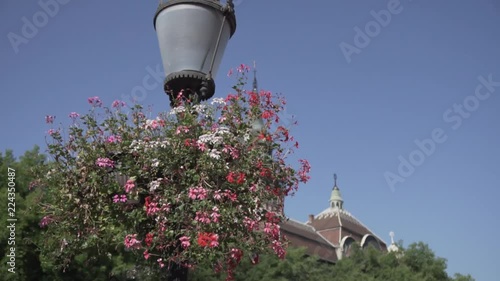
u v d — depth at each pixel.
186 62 5.60
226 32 5.95
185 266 4.80
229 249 4.89
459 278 42.53
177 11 5.70
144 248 4.82
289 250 35.81
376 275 40.28
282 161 5.56
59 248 5.46
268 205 5.37
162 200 4.80
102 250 5.19
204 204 4.70
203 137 4.99
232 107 5.58
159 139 5.15
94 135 5.35
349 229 62.25
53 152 5.25
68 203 5.10
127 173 4.99
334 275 39.09
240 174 5.01
